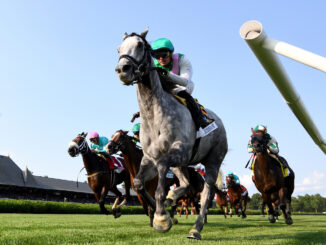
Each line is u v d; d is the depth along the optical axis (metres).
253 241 3.50
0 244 3.03
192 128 3.53
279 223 8.61
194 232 3.48
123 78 2.96
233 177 15.48
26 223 7.03
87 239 3.69
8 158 53.91
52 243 3.22
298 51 0.97
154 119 3.30
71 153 8.55
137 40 3.13
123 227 6.00
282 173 7.59
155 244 3.16
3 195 48.12
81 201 59.09
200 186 7.40
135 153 6.60
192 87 3.88
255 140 7.22
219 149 4.27
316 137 1.84
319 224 8.21
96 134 9.09
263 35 0.97
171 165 3.09
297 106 1.31
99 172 8.95
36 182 54.09
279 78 1.09
